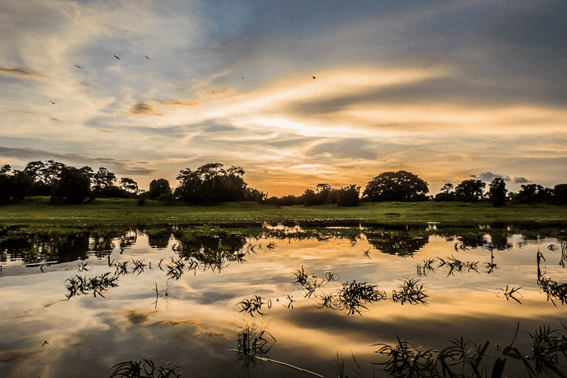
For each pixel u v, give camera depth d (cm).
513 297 739
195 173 8781
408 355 455
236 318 625
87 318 627
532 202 8150
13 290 819
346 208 8781
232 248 1540
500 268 1058
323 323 597
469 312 645
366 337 538
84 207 7038
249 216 5250
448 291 791
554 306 674
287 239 1977
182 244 1711
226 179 9319
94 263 1177
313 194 11400
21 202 7656
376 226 3183
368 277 945
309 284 862
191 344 517
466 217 4784
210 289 821
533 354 470
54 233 2378
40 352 493
